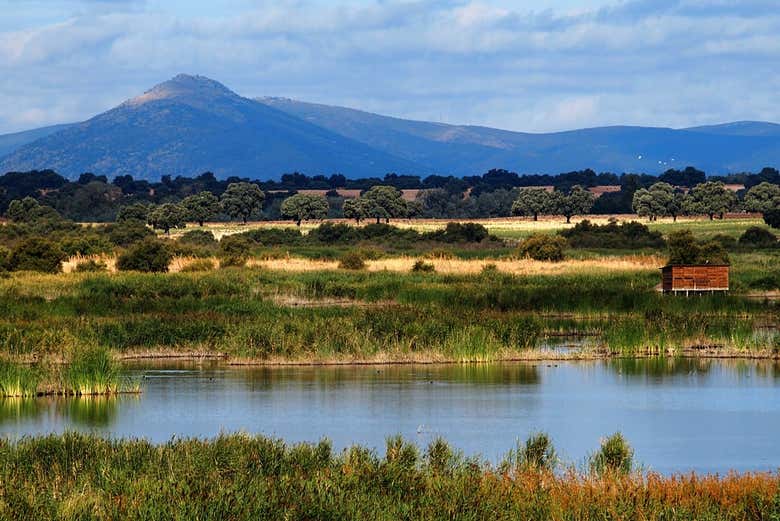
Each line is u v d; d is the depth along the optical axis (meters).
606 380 88.69
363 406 77.38
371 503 41.84
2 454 51.03
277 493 42.59
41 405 78.25
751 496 43.81
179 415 74.06
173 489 42.25
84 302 125.25
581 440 65.75
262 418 73.00
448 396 81.38
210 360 102.00
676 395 81.88
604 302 133.00
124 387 84.69
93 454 51.69
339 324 102.56
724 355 102.31
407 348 99.88
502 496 43.62
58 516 40.12
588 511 41.81
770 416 73.69
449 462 51.31
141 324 106.81
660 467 58.75
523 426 70.38
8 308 120.19
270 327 102.62
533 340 105.50
